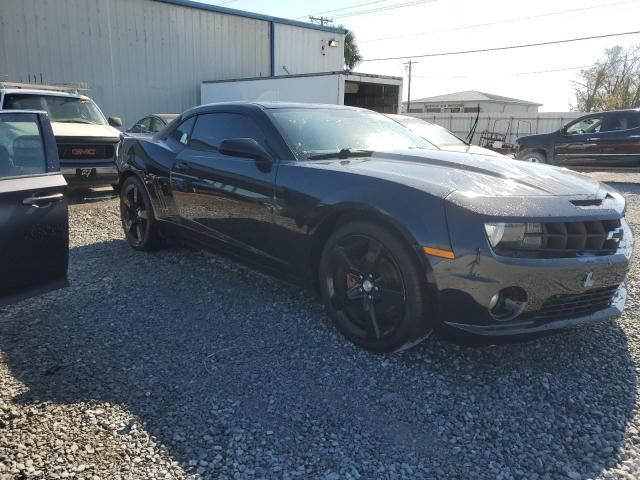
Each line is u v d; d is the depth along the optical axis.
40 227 3.14
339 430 2.38
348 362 2.98
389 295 2.94
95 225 6.70
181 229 4.50
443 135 8.59
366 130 4.18
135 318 3.62
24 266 3.09
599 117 13.11
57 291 4.14
